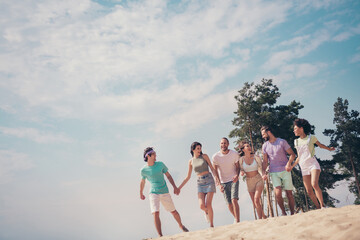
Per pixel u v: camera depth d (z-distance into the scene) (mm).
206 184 7129
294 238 3988
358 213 4320
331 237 3664
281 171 6656
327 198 31328
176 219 7168
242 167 7043
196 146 7223
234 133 30016
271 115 29062
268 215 27109
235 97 31391
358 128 35062
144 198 7445
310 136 6449
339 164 35062
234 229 5441
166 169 7371
